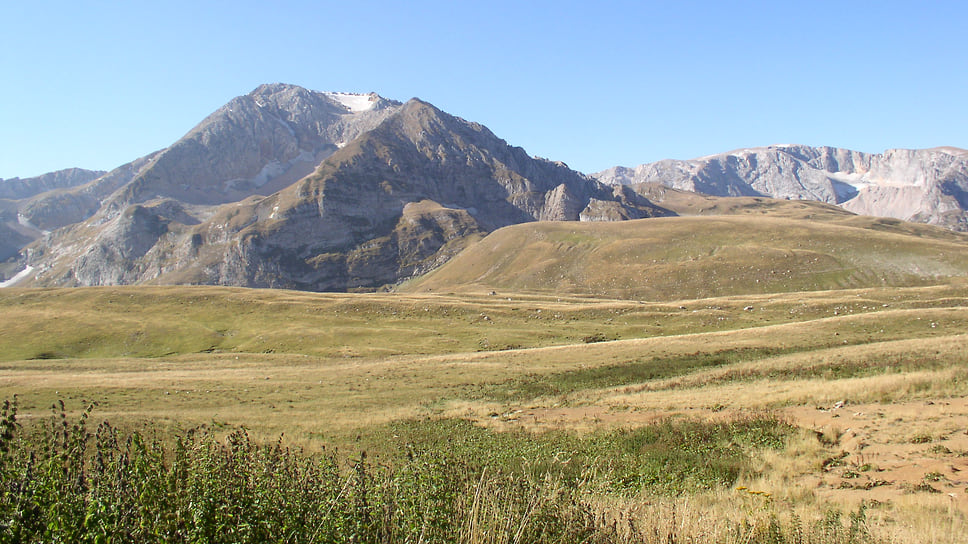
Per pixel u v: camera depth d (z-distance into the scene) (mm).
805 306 119500
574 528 8969
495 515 8773
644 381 52656
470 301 149250
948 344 48812
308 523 8000
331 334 106188
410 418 39156
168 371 71875
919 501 14625
